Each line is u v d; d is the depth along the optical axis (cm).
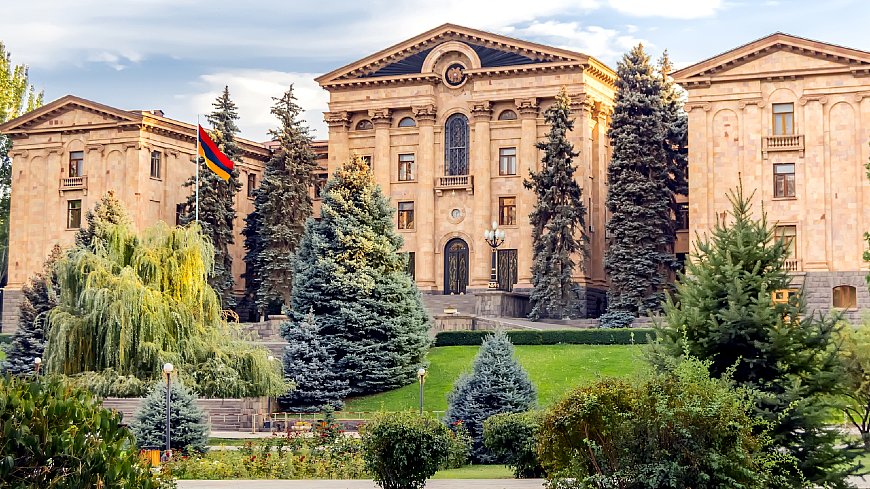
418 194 8162
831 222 6656
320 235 6066
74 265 4791
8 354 6931
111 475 1330
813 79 6725
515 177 7956
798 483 2272
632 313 6981
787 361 2495
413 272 8181
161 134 8281
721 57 6838
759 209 6756
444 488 2706
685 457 2019
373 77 8269
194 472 3406
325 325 5778
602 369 5503
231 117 8044
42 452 1280
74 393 1391
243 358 4972
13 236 8506
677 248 7819
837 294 6625
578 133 7756
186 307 4878
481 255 7944
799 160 6738
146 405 3969
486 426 3250
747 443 2059
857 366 2773
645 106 7231
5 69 10106
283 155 7906
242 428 4941
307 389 5516
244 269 8881
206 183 7762
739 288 2519
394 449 2625
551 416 2164
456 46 8106
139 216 8025
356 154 6294
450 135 8194
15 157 8544
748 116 6825
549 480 2209
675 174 7494
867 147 6606
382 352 5712
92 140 8250
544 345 6259
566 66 7756
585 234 7406
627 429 2055
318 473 3406
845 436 2544
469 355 6197
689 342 2553
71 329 4650
